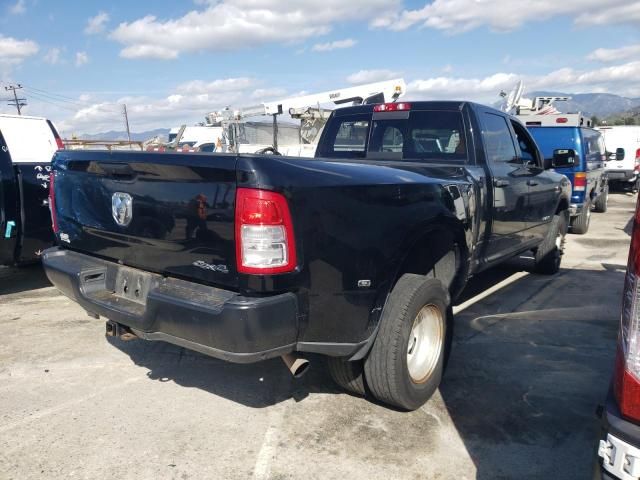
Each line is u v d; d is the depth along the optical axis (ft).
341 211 9.95
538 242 22.16
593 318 18.72
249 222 8.98
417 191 11.79
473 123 16.26
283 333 9.38
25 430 11.41
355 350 10.86
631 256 6.46
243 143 63.41
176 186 9.91
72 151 12.33
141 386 13.47
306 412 12.23
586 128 41.50
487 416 12.12
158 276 10.77
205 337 9.35
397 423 11.78
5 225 19.92
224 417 11.98
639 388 6.19
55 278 12.49
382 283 10.89
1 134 20.04
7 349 15.83
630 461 6.17
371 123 18.21
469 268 14.73
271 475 9.98
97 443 10.95
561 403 12.70
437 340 12.64
